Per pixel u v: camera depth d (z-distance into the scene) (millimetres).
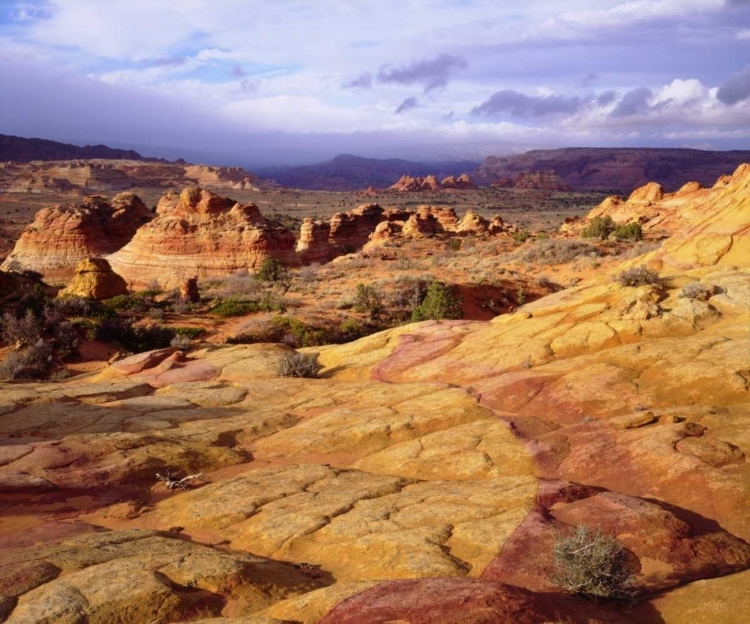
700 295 17375
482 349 18797
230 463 13211
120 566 7777
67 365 29281
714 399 12477
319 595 6777
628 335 16578
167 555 8258
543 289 46969
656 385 13391
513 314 20875
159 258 67250
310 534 9188
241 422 15477
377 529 8969
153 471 12500
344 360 21938
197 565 7867
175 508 10945
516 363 16875
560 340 17297
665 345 14977
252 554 8773
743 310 16484
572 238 74375
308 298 46875
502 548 7957
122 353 31047
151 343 33344
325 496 10477
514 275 51281
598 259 53938
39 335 30688
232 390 18578
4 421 15508
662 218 84188
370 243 87062
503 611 5938
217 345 29453
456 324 23141
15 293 37188
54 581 7426
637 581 7258
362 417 14742
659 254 22969
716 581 6828
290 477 11555
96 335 32406
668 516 8352
